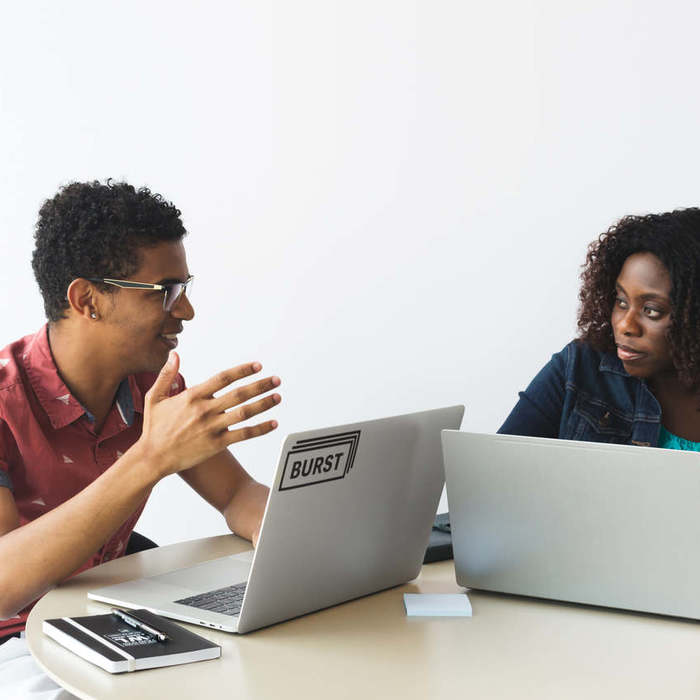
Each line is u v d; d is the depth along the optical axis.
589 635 1.25
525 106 2.81
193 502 3.25
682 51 2.64
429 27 2.89
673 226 1.80
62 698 1.31
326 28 2.99
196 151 3.18
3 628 1.61
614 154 2.74
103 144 3.27
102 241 1.56
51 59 3.28
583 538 1.32
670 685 1.09
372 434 1.28
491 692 1.07
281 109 3.07
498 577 1.40
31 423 1.62
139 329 1.61
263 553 1.19
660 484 1.24
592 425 1.97
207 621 1.26
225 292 3.20
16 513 1.53
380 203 3.00
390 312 3.02
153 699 1.04
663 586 1.28
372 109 2.97
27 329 3.37
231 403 1.32
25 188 3.34
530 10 2.77
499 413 2.93
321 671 1.12
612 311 1.94
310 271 3.10
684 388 1.91
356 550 1.35
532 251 2.84
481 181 2.88
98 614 1.31
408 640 1.23
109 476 1.37
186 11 3.13
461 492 1.39
